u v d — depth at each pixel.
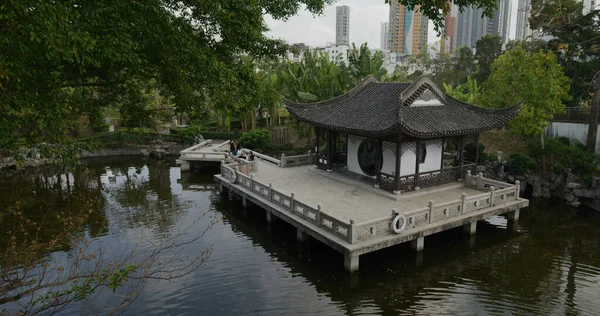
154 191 27.23
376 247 14.53
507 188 19.03
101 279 7.82
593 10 24.56
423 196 19.73
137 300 12.98
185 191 27.27
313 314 12.45
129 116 15.31
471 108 22.33
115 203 24.22
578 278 14.66
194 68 12.10
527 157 26.38
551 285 14.16
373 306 12.97
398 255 16.23
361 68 34.12
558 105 26.58
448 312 12.50
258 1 15.14
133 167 35.88
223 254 16.86
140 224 20.34
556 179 24.69
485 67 49.47
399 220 15.09
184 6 12.32
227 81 13.21
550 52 27.23
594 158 24.00
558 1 26.67
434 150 21.48
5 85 8.40
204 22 12.74
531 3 29.02
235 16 12.62
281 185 22.14
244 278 14.73
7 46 7.56
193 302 12.98
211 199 25.27
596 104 25.48
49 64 9.95
